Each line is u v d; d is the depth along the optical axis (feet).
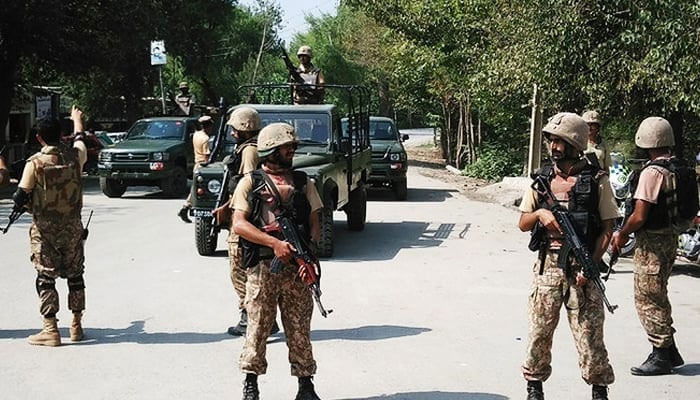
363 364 23.76
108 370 23.09
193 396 21.02
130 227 51.42
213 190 39.86
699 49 38.06
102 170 70.44
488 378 22.58
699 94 38.50
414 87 117.60
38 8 86.38
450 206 64.59
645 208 22.41
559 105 48.93
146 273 36.55
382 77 164.76
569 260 18.47
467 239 47.01
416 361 24.06
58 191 24.95
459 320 28.68
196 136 52.65
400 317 29.07
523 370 19.27
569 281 18.61
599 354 18.53
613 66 42.68
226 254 41.37
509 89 61.31
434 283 34.68
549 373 19.24
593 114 34.01
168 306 30.48
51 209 24.99
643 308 23.02
